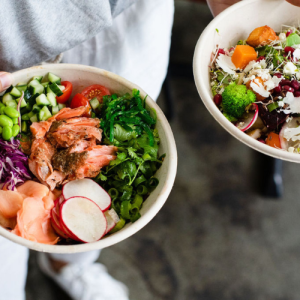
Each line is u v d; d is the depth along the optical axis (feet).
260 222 3.38
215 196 3.45
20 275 2.85
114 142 2.14
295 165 3.58
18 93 2.15
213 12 2.44
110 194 2.11
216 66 2.29
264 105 2.18
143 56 2.65
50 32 2.08
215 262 3.28
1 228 1.94
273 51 2.28
